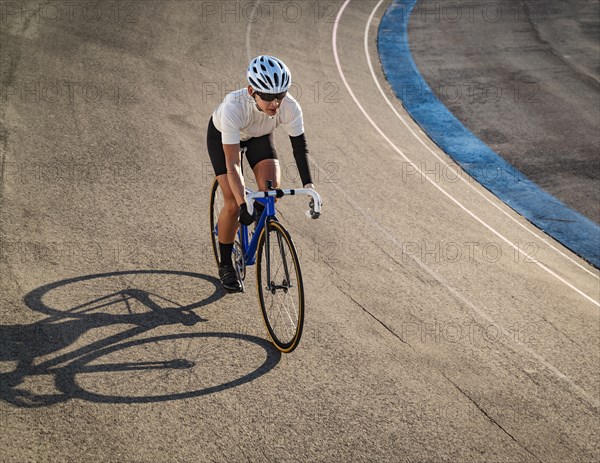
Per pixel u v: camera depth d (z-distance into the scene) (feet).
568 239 21.81
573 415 12.73
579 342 15.35
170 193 18.57
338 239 18.02
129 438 10.14
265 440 10.59
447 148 27.58
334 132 26.16
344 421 11.30
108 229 16.24
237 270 14.34
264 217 12.59
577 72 37.58
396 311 15.11
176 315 13.37
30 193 17.22
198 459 9.99
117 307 13.28
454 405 12.26
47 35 29.09
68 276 14.05
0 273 13.67
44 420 10.16
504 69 37.35
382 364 13.03
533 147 28.58
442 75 35.76
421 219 20.39
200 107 25.14
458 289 16.62
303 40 36.83
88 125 21.93
